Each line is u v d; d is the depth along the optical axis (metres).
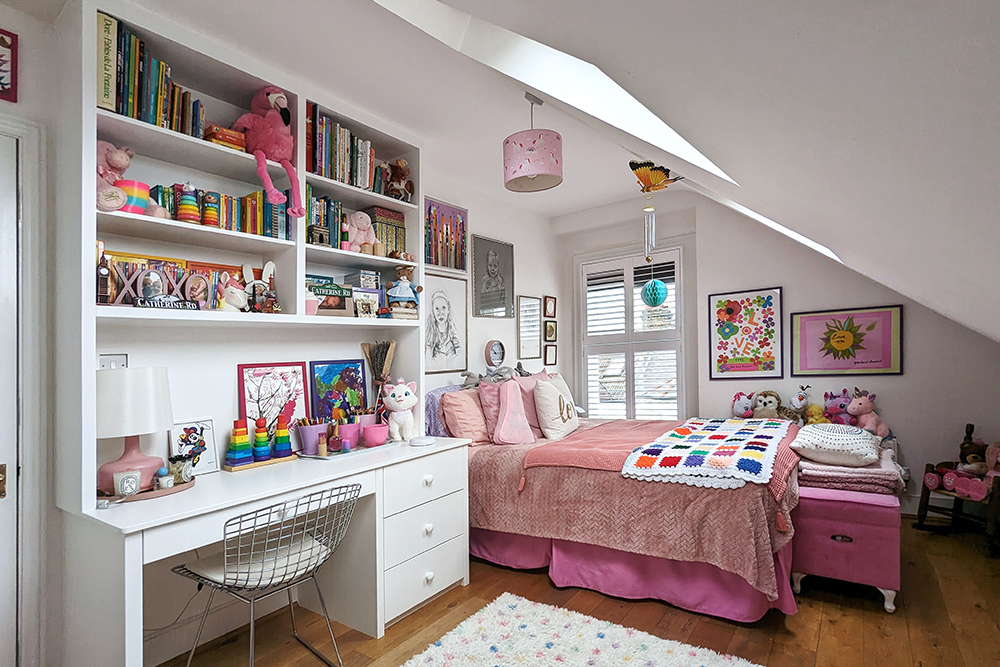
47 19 1.92
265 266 2.39
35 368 1.87
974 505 3.58
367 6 1.88
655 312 4.75
